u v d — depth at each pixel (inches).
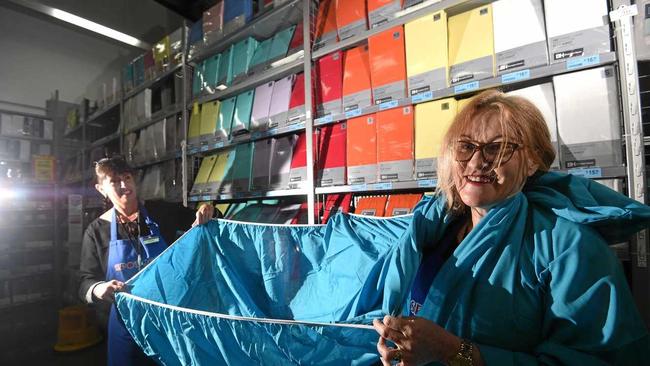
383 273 29.4
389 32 63.6
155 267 43.3
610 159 42.3
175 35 114.9
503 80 49.6
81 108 168.7
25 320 145.4
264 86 88.7
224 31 97.7
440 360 21.4
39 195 169.5
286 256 45.9
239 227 49.4
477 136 26.1
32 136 172.2
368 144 65.7
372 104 65.7
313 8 77.9
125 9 172.2
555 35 46.3
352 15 70.2
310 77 75.1
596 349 19.9
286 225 48.6
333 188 69.7
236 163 92.6
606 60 42.1
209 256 46.2
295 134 82.9
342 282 39.9
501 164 24.3
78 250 153.9
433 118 57.7
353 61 69.5
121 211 63.8
